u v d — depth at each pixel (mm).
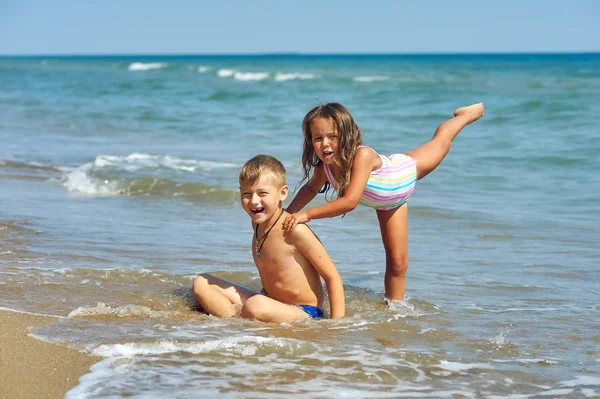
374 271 5664
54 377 3150
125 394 2990
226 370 3305
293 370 3338
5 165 10477
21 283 4789
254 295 4438
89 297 4578
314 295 4465
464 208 8117
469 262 5938
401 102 22938
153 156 11383
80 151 12570
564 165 11047
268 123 17562
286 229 4293
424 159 4953
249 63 81562
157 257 5762
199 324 4070
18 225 6676
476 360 3590
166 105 23000
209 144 13828
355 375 3314
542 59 95312
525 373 3412
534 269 5703
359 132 4512
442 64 66938
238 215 7652
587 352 3760
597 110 17969
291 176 10016
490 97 23344
